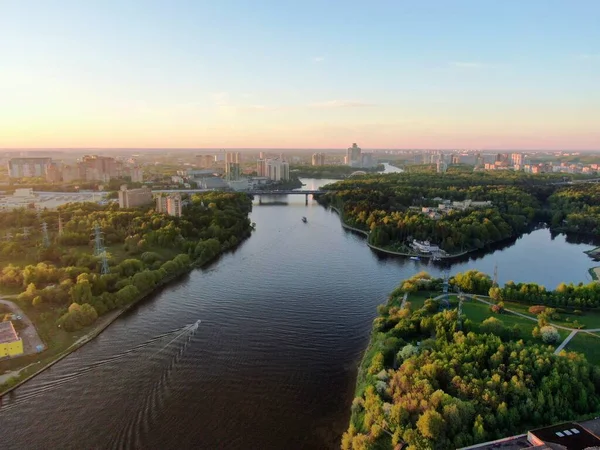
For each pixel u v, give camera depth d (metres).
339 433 119.38
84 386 139.50
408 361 129.12
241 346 164.25
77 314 176.12
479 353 129.50
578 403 115.62
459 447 102.31
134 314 193.12
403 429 107.38
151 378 143.88
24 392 136.75
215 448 114.19
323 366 151.00
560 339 151.62
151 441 116.38
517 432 108.31
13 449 113.81
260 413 127.44
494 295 189.12
